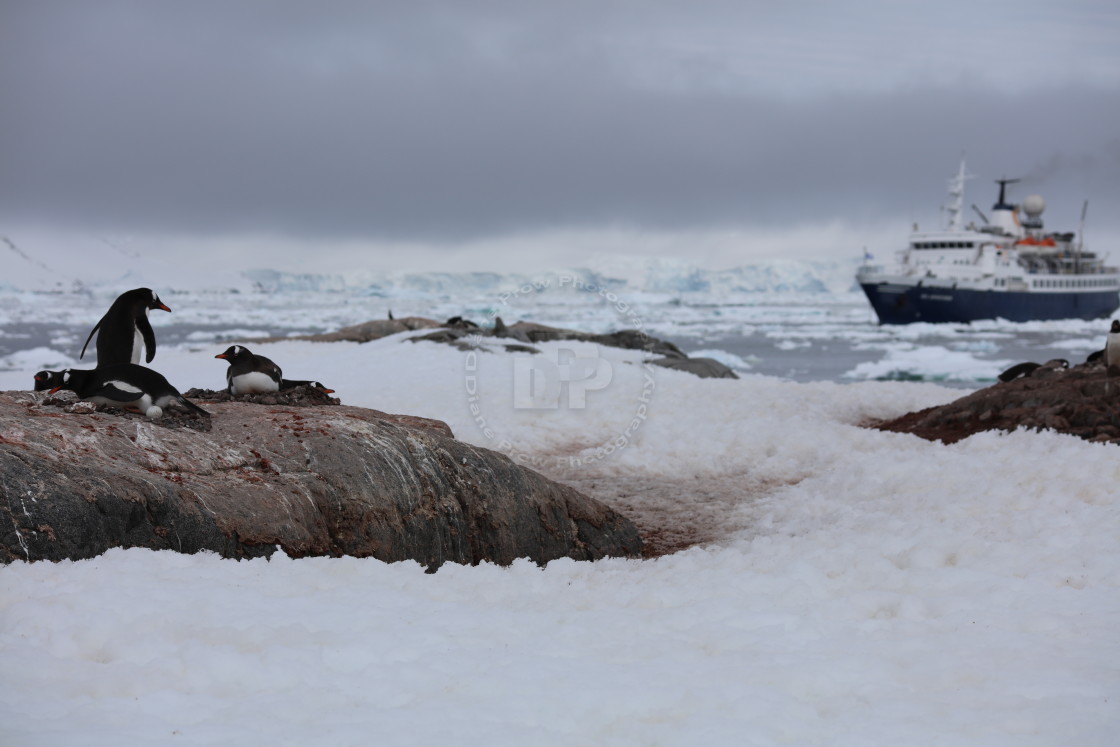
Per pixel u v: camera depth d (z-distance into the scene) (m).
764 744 3.46
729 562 7.48
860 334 72.00
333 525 6.85
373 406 15.62
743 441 14.12
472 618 5.04
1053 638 4.93
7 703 3.50
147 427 6.67
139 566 5.22
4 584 4.75
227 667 3.96
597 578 7.03
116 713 3.48
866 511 9.69
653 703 3.85
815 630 5.09
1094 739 3.48
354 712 3.64
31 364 46.28
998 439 12.84
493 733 3.45
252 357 8.77
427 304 148.62
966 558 7.11
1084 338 67.00
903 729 3.60
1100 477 9.79
